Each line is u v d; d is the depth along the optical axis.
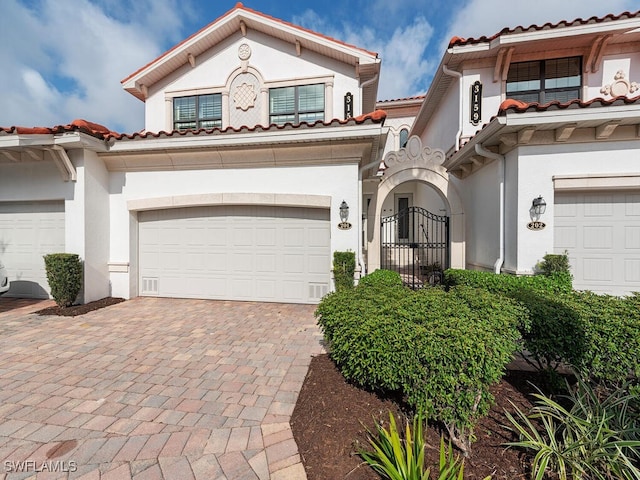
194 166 8.05
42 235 8.46
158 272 8.66
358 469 2.44
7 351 5.02
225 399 3.61
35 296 8.58
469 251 9.16
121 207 8.41
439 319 3.02
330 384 3.72
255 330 6.07
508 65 9.17
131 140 7.64
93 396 3.69
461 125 9.67
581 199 6.43
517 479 2.34
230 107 10.50
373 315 3.28
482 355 2.56
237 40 10.38
